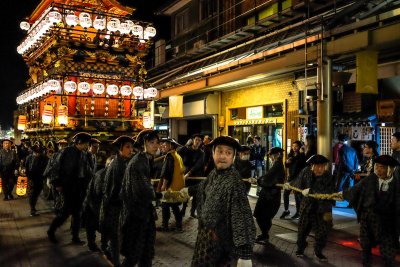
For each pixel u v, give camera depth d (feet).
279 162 25.59
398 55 37.06
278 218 33.14
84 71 44.29
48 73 47.91
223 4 70.79
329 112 34.14
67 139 42.01
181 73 69.41
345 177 37.40
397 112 38.06
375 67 32.37
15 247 24.43
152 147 17.31
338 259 22.13
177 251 23.73
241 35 60.54
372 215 18.56
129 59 46.80
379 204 18.28
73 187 25.03
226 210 11.26
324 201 21.52
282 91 52.42
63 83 42.60
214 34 73.26
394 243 18.33
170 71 76.48
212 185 11.72
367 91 32.12
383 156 18.19
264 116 56.44
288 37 46.98
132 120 47.01
